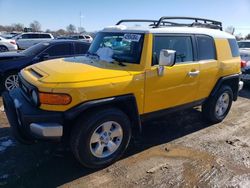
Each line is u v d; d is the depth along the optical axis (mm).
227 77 4988
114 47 4008
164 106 4031
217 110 5094
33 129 3062
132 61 3650
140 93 3596
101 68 3479
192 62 4281
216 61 4723
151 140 4367
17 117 3406
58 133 3066
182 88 4176
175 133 4680
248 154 3996
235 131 4867
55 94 2996
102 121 3281
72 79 3088
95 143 3371
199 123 5176
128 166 3566
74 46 7637
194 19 4883
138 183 3205
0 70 6715
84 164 3340
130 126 3625
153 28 3803
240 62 5375
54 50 7332
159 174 3400
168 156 3865
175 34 4016
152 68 3656
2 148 3953
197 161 3744
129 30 3889
